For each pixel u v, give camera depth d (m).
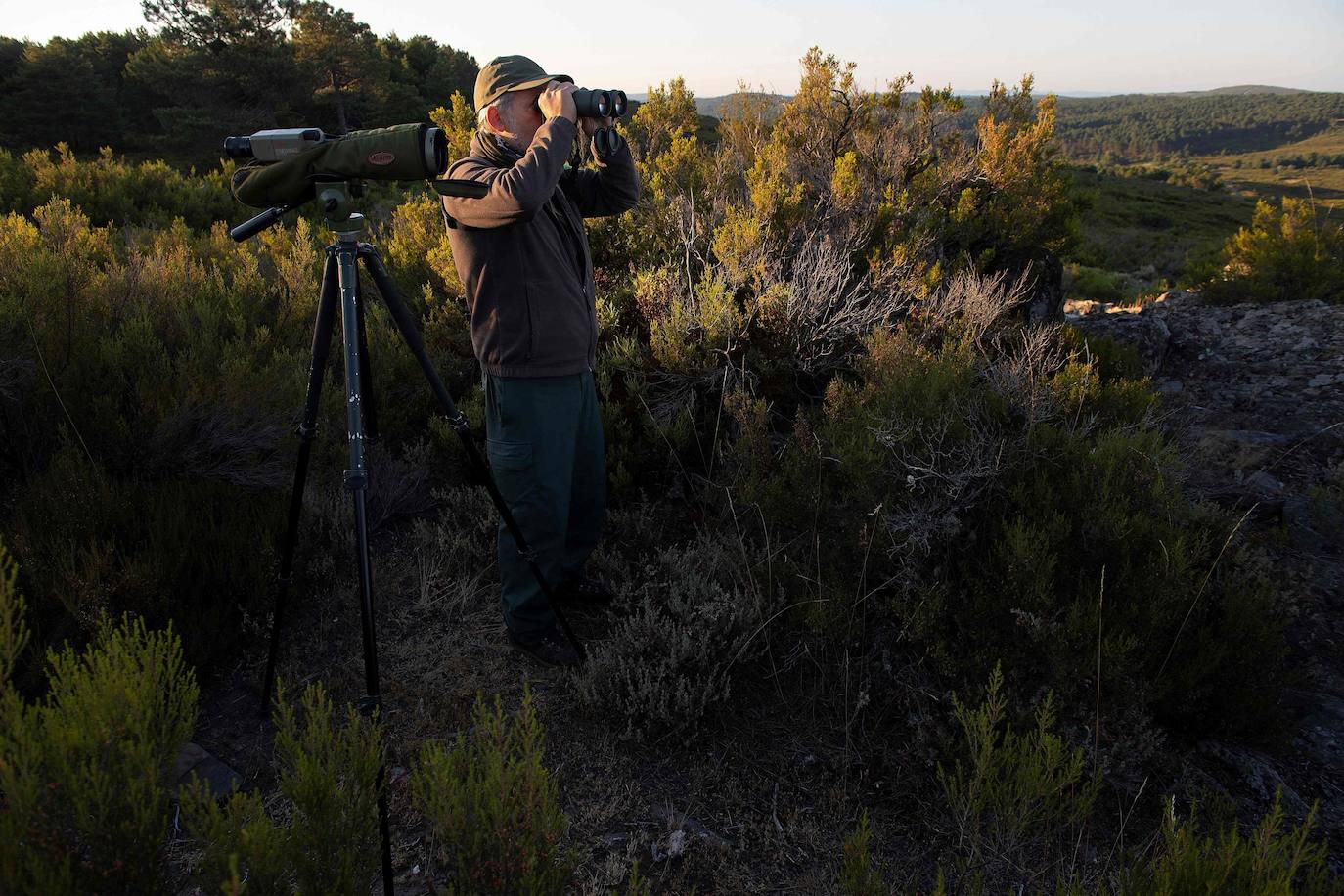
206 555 2.75
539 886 1.39
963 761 2.19
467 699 2.50
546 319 2.31
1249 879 1.42
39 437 3.11
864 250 4.77
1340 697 2.58
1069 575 2.50
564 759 2.29
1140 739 2.12
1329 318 6.64
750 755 2.33
